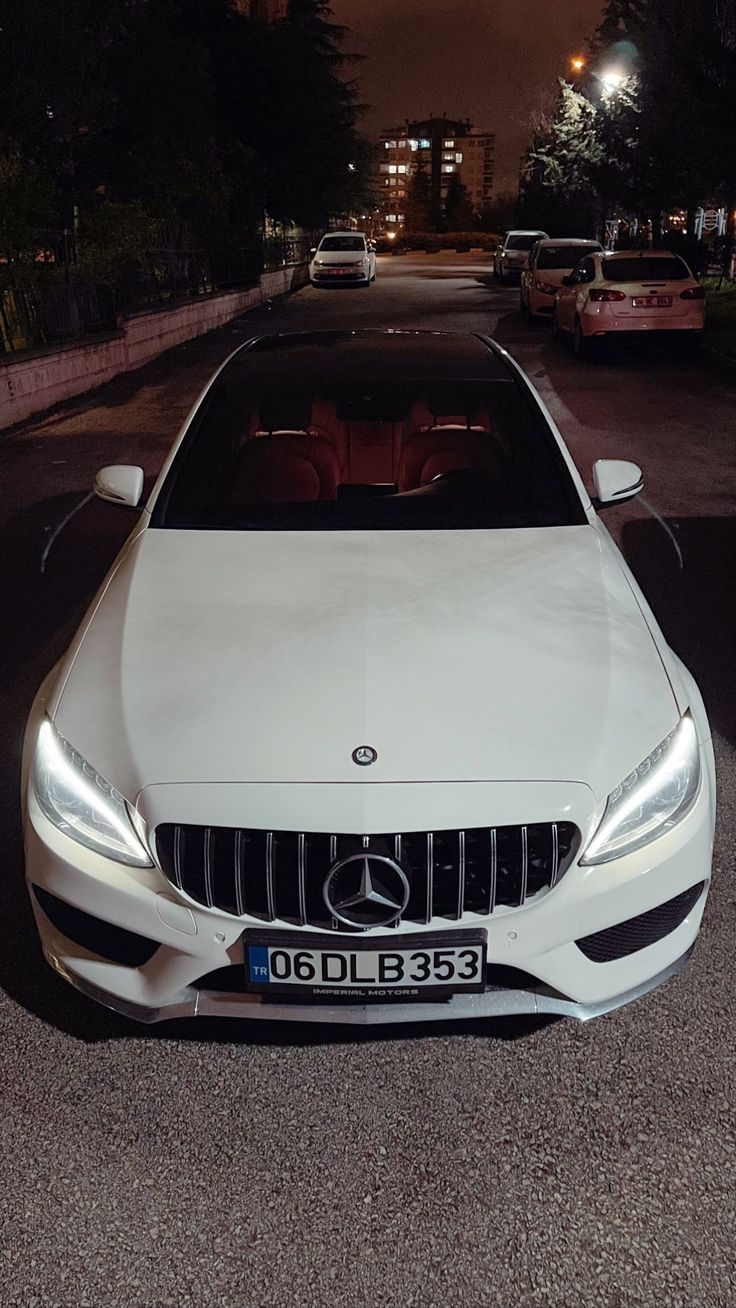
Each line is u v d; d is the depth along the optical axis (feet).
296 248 121.29
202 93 71.61
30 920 9.65
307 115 108.99
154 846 6.99
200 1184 6.98
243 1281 6.35
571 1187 6.92
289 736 7.18
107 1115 7.52
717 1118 7.43
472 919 6.92
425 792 6.84
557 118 116.06
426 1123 7.42
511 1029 8.28
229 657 7.98
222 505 10.41
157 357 52.65
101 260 49.88
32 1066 7.97
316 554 9.52
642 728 7.43
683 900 7.66
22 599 18.29
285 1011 7.22
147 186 68.85
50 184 43.91
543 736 7.21
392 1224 6.69
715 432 31.37
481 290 93.50
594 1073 7.83
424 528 9.98
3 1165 7.14
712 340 53.11
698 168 65.87
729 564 19.58
